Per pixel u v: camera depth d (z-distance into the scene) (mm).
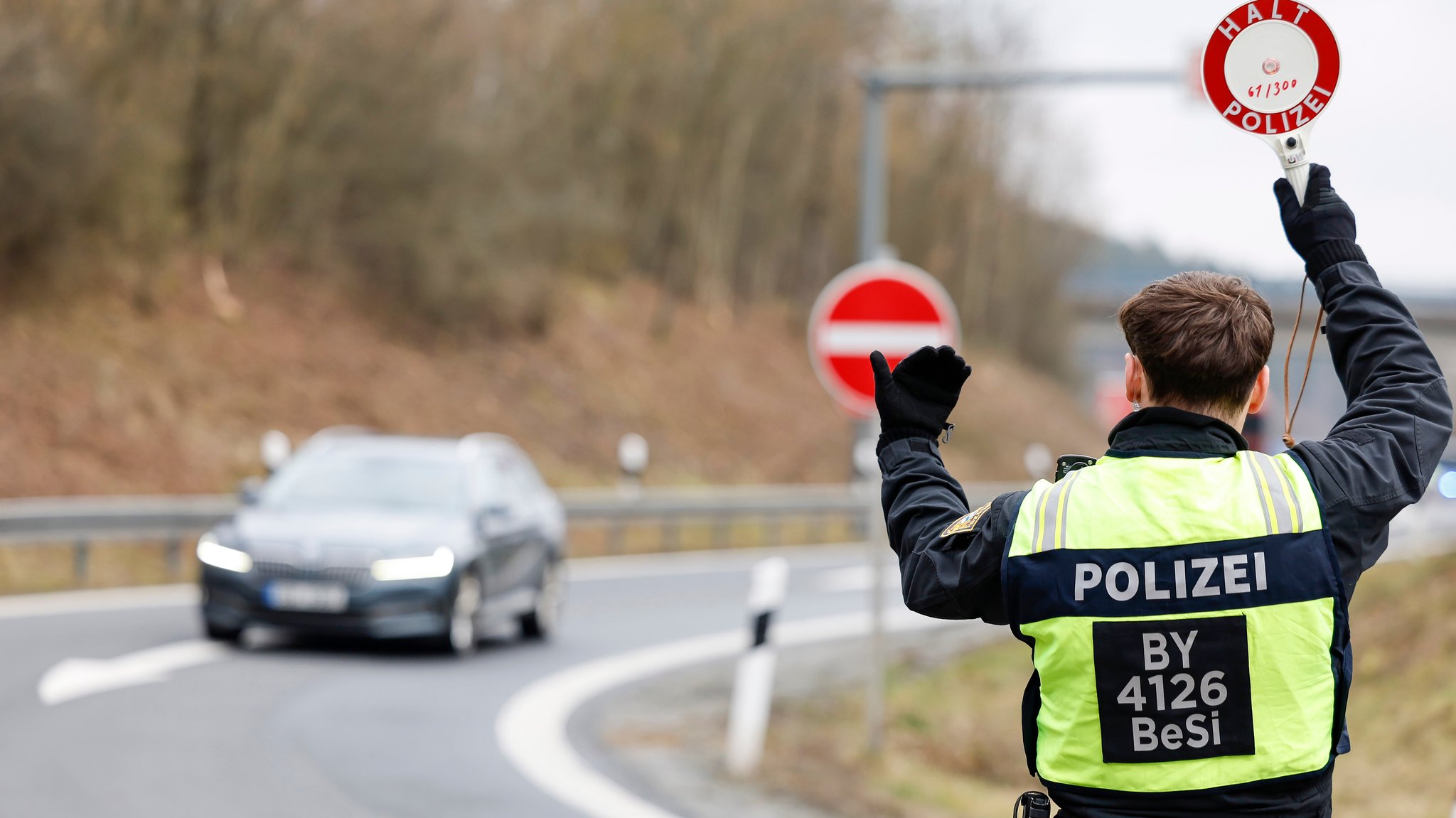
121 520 66250
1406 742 34875
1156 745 9852
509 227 127625
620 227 154375
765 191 178125
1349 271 11000
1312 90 11008
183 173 105062
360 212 118625
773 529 113062
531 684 44938
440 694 42188
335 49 109312
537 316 133750
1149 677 9867
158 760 31969
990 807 33562
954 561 10555
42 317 90375
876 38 176500
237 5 103312
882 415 11352
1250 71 11094
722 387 154625
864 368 38531
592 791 31188
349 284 119625
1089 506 10211
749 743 34406
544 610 56531
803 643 57531
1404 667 38812
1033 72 60219
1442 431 10531
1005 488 150750
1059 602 10055
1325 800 9930
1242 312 10484
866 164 59594
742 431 148250
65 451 83000
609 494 115312
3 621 52375
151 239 98938
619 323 153125
